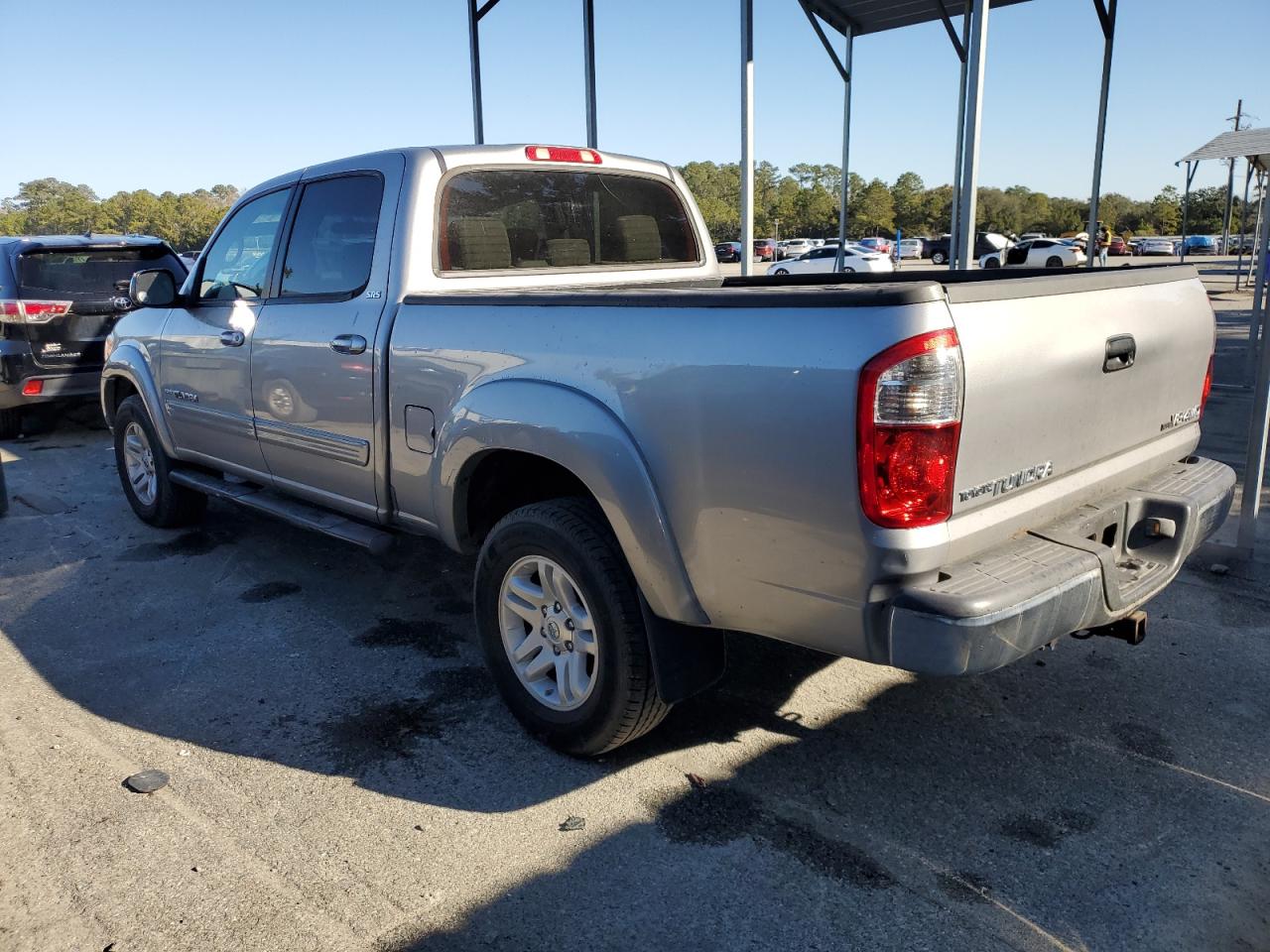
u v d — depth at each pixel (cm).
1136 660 378
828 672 374
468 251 381
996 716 337
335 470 399
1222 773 299
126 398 579
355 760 315
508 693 330
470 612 445
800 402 231
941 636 222
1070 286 260
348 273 387
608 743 300
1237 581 455
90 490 690
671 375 258
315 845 269
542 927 235
